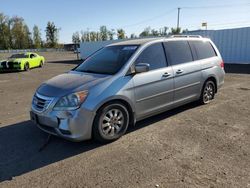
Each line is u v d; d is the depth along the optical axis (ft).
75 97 12.71
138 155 12.34
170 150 12.75
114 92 13.61
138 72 14.69
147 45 16.06
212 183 9.80
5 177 10.89
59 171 11.21
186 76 18.04
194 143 13.50
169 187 9.63
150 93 15.52
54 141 14.53
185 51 18.57
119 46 17.11
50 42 338.13
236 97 23.58
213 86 21.43
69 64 81.92
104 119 13.57
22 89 33.63
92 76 14.49
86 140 14.35
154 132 15.20
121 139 14.35
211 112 18.85
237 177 10.16
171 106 17.34
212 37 62.34
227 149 12.68
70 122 12.61
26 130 16.55
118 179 10.34
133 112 14.82
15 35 312.71
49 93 13.47
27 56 63.77
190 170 10.81
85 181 10.32
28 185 10.21
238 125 16.05
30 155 12.93
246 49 56.29
